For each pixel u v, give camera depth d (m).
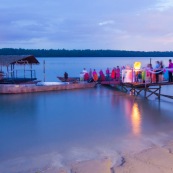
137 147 13.55
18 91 31.64
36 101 26.94
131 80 28.34
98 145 14.00
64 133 16.25
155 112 21.70
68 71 78.25
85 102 26.50
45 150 13.41
